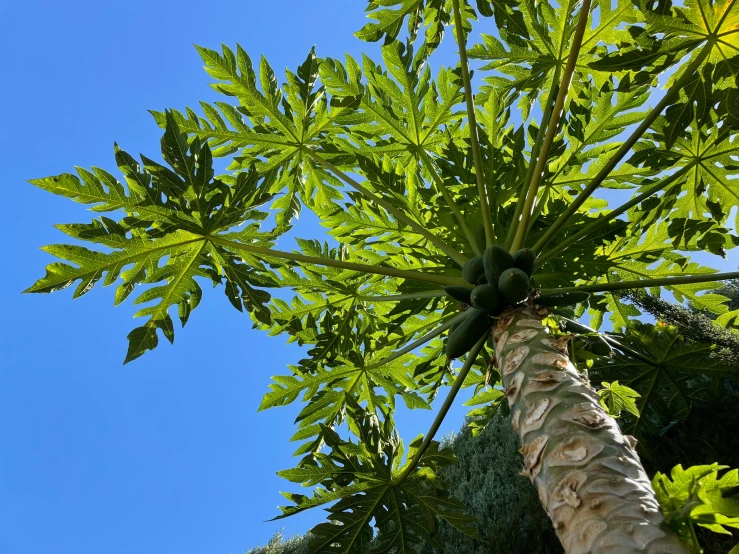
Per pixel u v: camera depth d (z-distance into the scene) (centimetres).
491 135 323
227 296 295
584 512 131
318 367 359
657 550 116
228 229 288
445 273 281
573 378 171
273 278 309
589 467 139
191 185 261
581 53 345
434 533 291
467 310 239
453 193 324
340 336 357
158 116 326
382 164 302
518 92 358
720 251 309
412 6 353
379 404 378
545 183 319
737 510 118
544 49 344
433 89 352
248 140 352
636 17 331
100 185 258
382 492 286
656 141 330
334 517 281
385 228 340
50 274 262
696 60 240
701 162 321
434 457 271
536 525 444
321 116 352
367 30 351
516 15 326
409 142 360
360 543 286
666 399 342
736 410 370
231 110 346
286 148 359
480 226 274
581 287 249
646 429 346
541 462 153
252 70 339
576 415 155
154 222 267
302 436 359
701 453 379
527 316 206
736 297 512
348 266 262
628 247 338
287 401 358
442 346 364
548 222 294
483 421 391
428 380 376
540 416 161
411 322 360
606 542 122
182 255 290
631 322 338
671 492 136
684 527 122
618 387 296
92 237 263
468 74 288
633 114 338
